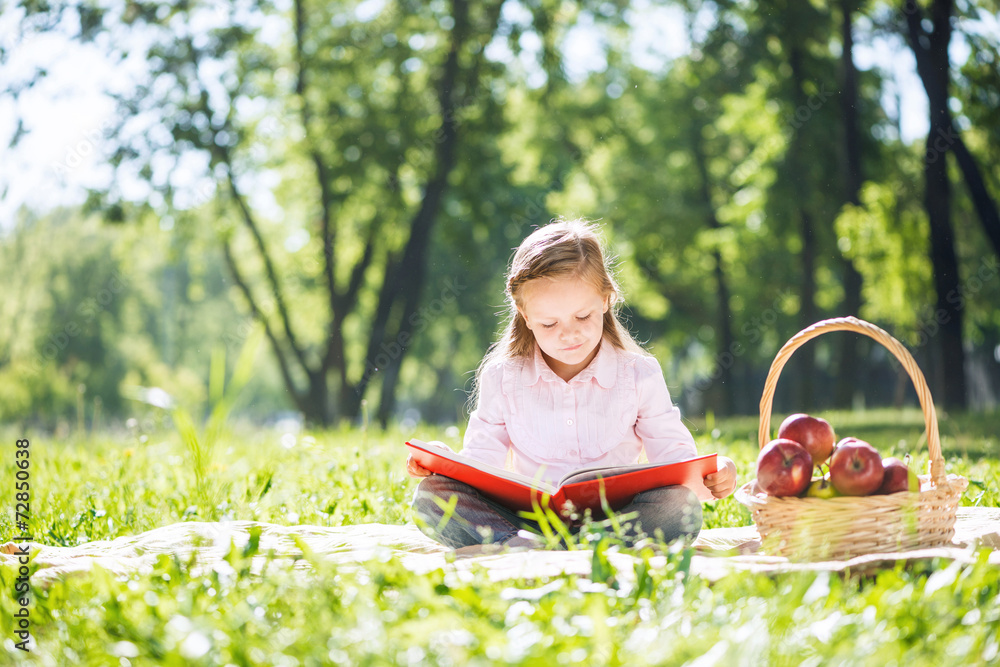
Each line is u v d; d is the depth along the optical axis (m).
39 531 3.54
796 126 17.19
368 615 1.71
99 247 23.58
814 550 2.43
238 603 1.93
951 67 13.27
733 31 17.31
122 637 1.79
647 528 2.66
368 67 16.69
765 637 1.58
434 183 16.72
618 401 3.22
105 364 29.48
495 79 16.95
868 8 15.52
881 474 2.51
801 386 18.72
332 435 8.68
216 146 16.58
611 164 21.16
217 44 16.11
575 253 2.98
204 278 35.12
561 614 1.79
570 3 17.08
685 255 21.20
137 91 15.92
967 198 17.33
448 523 2.79
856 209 15.82
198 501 3.94
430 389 38.59
